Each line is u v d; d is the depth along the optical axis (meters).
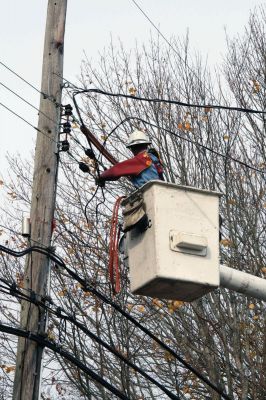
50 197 19.84
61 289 26.83
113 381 26.14
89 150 19.92
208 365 26.67
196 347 27.28
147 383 27.31
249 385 26.73
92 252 28.47
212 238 16.00
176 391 26.77
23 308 18.81
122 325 26.86
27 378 18.16
